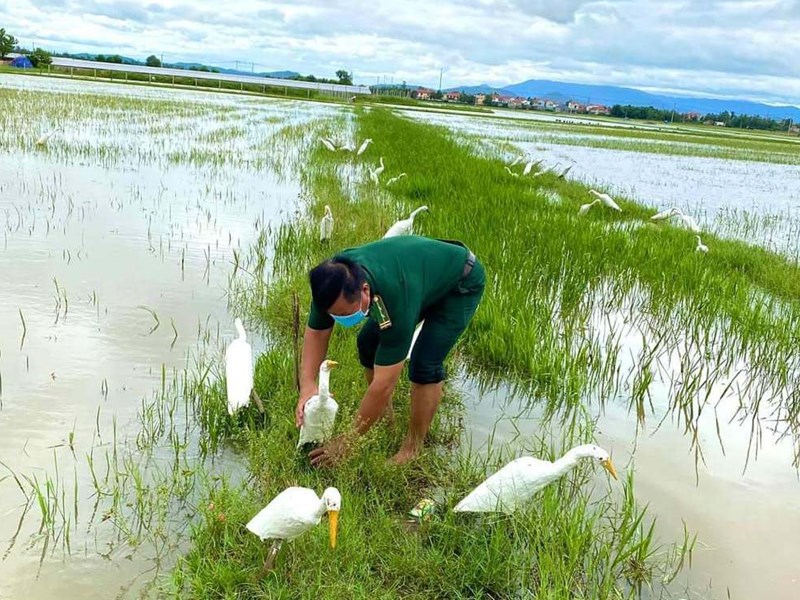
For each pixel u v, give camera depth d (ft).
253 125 88.74
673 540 12.72
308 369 12.87
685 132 223.71
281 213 35.94
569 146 111.55
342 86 342.64
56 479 12.77
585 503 12.40
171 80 238.27
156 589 10.43
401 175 45.70
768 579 11.84
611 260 29.66
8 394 15.61
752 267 32.60
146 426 14.71
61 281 22.94
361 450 12.97
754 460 15.89
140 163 48.26
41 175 40.37
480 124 159.22
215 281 24.14
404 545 11.38
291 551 10.99
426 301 12.37
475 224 32.04
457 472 13.55
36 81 149.38
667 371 20.47
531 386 18.43
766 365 20.44
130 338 19.07
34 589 10.25
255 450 13.12
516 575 11.12
